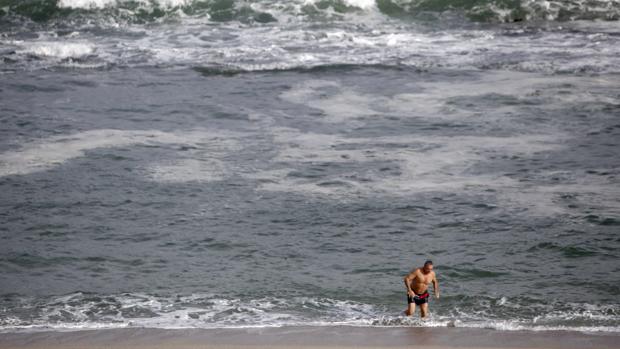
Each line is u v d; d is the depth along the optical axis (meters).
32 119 102.00
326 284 64.31
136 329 54.44
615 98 107.06
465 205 78.31
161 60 127.00
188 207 78.69
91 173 86.06
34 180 84.19
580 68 119.31
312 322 57.22
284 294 62.72
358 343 51.69
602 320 57.47
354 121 101.81
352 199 80.06
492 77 116.56
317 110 105.88
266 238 72.56
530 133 96.88
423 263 67.62
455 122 100.56
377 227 74.38
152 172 86.50
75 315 59.06
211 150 92.75
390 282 64.62
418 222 75.19
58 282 64.88
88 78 118.75
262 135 97.38
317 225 74.94
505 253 69.19
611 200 78.88
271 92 112.75
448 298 61.97
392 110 105.19
